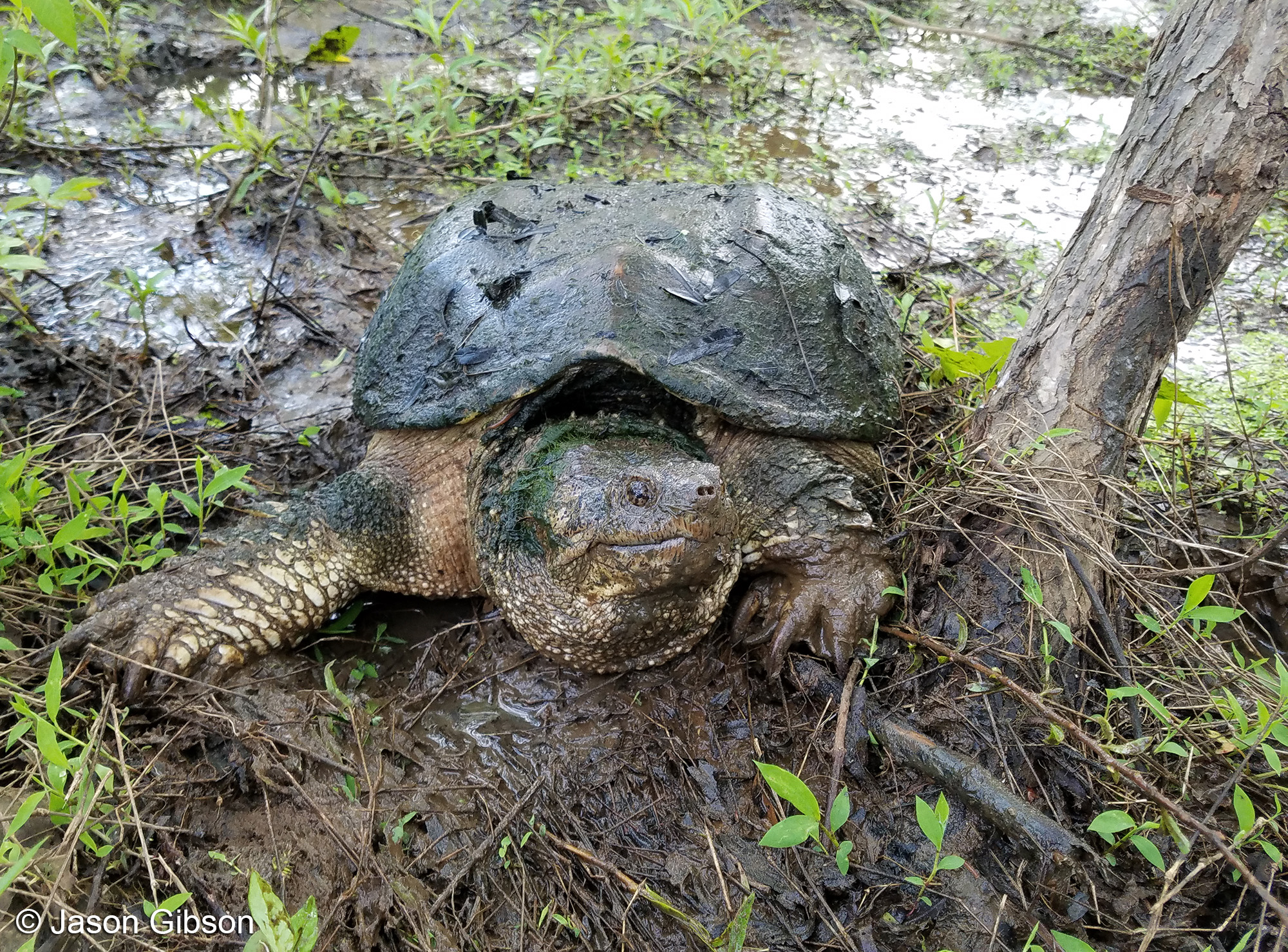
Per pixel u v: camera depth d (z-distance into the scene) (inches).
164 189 33.8
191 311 29.0
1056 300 20.4
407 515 21.2
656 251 21.2
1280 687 16.2
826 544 20.1
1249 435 25.7
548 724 19.2
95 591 20.5
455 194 34.4
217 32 42.6
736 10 41.6
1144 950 14.2
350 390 26.7
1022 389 20.6
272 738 17.6
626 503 17.2
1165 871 15.3
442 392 20.6
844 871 15.5
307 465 24.3
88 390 25.5
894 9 50.3
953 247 33.9
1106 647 18.9
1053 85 44.8
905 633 19.4
